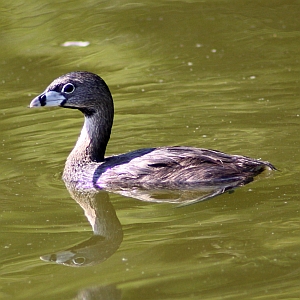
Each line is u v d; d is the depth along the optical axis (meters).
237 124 16.19
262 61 20.80
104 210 12.11
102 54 21.66
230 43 22.02
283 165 13.54
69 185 13.31
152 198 12.51
